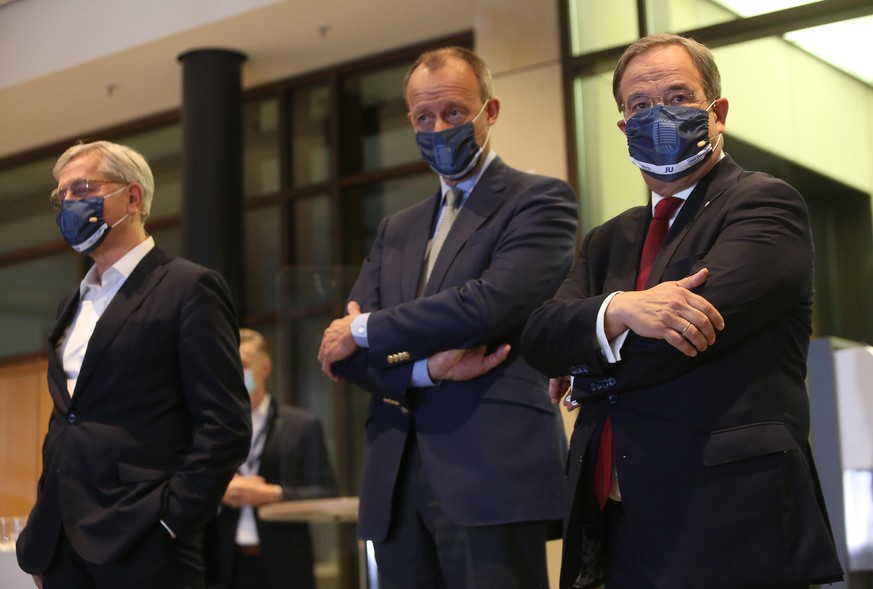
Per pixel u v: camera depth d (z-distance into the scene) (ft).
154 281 9.27
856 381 7.05
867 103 18.19
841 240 18.17
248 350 15.58
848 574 6.95
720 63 16.71
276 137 22.58
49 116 23.89
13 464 19.79
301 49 20.84
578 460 6.52
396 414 8.28
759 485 5.84
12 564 10.61
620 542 6.53
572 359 6.44
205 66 20.36
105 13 20.90
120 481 8.67
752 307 6.08
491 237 8.39
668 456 6.08
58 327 9.51
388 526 8.02
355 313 8.76
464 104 8.71
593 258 7.31
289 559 15.02
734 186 6.62
